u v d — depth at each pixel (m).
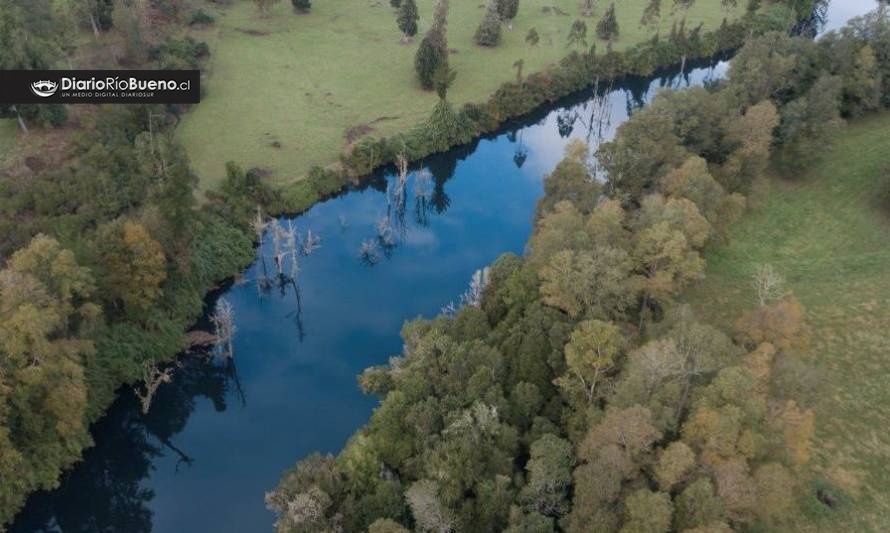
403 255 115.44
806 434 57.06
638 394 59.31
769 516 57.75
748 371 58.81
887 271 96.38
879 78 128.38
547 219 86.00
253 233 110.81
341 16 196.75
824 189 117.12
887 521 63.38
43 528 73.88
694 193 91.00
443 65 142.75
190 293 94.81
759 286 83.81
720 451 53.78
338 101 149.75
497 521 59.47
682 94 110.19
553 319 73.94
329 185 124.38
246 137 132.88
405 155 133.75
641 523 50.06
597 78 167.62
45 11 138.75
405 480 66.00
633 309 86.44
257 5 186.38
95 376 79.50
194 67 150.00
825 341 85.50
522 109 154.38
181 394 89.38
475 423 64.75
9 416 66.75
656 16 184.50
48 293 70.94
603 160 99.12
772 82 123.44
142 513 77.38
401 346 95.69
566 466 59.38
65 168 101.94
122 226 83.19
